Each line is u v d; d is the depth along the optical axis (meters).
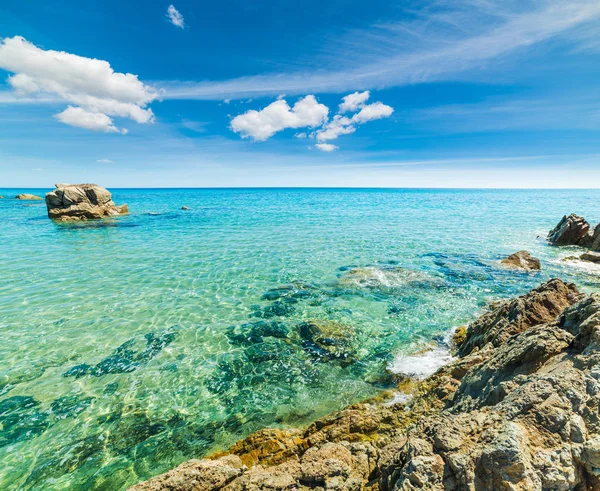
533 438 3.61
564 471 3.27
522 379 4.82
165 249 23.02
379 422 6.28
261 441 6.16
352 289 14.73
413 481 3.50
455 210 55.94
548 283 9.08
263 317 12.06
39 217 43.00
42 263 19.17
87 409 7.51
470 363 7.27
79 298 13.83
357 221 39.66
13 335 10.71
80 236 28.36
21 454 6.34
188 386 8.31
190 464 4.99
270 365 9.17
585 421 3.69
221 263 19.22
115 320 11.84
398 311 12.49
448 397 6.52
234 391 8.13
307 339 10.45
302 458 4.98
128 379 8.57
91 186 44.25
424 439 4.14
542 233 30.61
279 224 36.62
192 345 10.20
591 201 83.38
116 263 19.20
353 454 5.07
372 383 8.32
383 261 19.64
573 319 5.75
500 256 21.06
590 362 4.39
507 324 8.10
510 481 3.20
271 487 4.28
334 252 22.09
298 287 15.10
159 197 108.38
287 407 7.58
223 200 90.44
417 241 26.23
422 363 9.09
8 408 7.49
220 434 6.82
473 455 3.56
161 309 12.77
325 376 8.66
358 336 10.62
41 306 13.00
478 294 14.10
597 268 18.17
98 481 5.79
